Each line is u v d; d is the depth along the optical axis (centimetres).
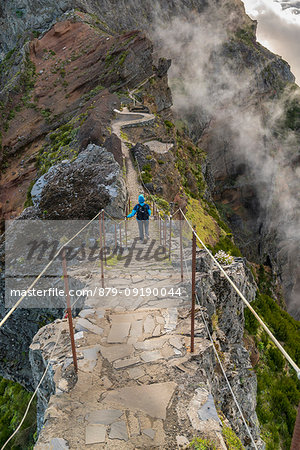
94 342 595
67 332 630
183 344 582
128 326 638
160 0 7250
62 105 4588
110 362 544
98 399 473
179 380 504
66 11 6212
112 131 2830
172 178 2522
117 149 2220
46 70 5228
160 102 4462
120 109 3444
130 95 4038
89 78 4703
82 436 416
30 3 6341
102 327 640
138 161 2338
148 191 2055
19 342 1345
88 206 1469
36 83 5066
